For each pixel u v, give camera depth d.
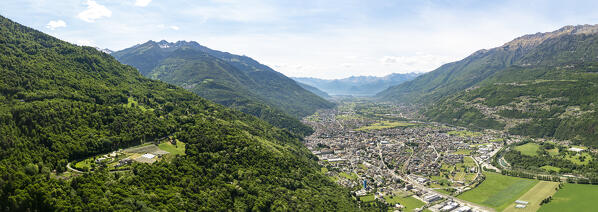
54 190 159.38
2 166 168.00
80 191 167.50
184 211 181.12
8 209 147.00
